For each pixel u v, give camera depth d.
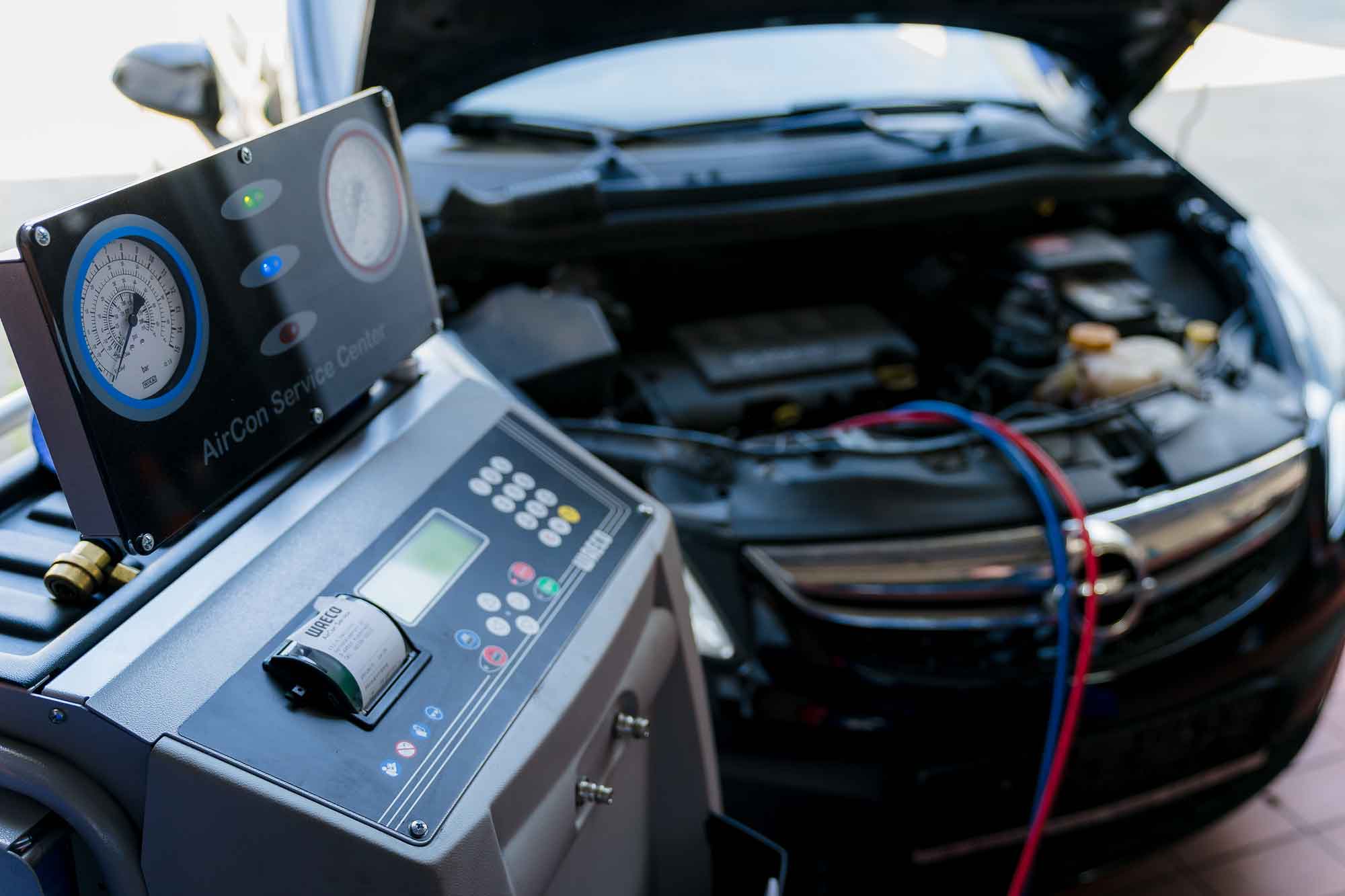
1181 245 2.28
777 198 2.04
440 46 1.73
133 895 0.66
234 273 0.71
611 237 1.92
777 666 1.40
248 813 0.63
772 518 1.47
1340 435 1.74
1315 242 4.09
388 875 0.64
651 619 0.94
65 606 0.71
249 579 0.73
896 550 1.46
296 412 0.79
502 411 0.95
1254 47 5.95
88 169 2.56
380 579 0.77
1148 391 1.73
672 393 1.83
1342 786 2.02
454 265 1.89
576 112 2.12
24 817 0.64
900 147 2.20
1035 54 2.39
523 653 0.79
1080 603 1.47
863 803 1.40
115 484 0.64
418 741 0.70
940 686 1.42
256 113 1.80
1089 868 1.59
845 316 2.07
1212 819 1.68
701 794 1.06
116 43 2.96
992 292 2.09
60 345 0.59
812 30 2.30
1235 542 1.58
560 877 0.87
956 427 1.77
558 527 0.89
